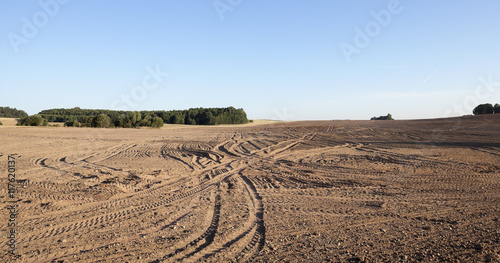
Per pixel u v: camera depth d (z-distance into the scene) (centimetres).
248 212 876
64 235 687
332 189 1173
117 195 1052
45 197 990
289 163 1811
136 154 2177
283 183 1281
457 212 883
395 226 763
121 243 646
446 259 577
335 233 715
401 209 911
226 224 770
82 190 1093
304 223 783
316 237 689
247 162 1858
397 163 1791
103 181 1253
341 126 5288
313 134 3891
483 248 627
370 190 1158
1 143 2725
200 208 912
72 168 1559
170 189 1156
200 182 1291
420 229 742
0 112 13050
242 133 4209
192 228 742
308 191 1139
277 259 580
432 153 2181
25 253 592
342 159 1956
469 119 6175
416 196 1067
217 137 3581
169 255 593
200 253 605
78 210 873
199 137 3575
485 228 749
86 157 1986
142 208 903
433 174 1475
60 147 2500
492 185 1243
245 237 690
